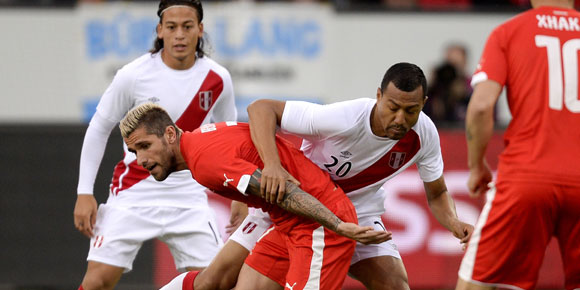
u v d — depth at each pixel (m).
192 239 20.77
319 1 34.62
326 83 34.78
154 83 20.17
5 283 27.66
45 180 27.70
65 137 27.73
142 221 20.44
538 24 15.61
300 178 16.41
